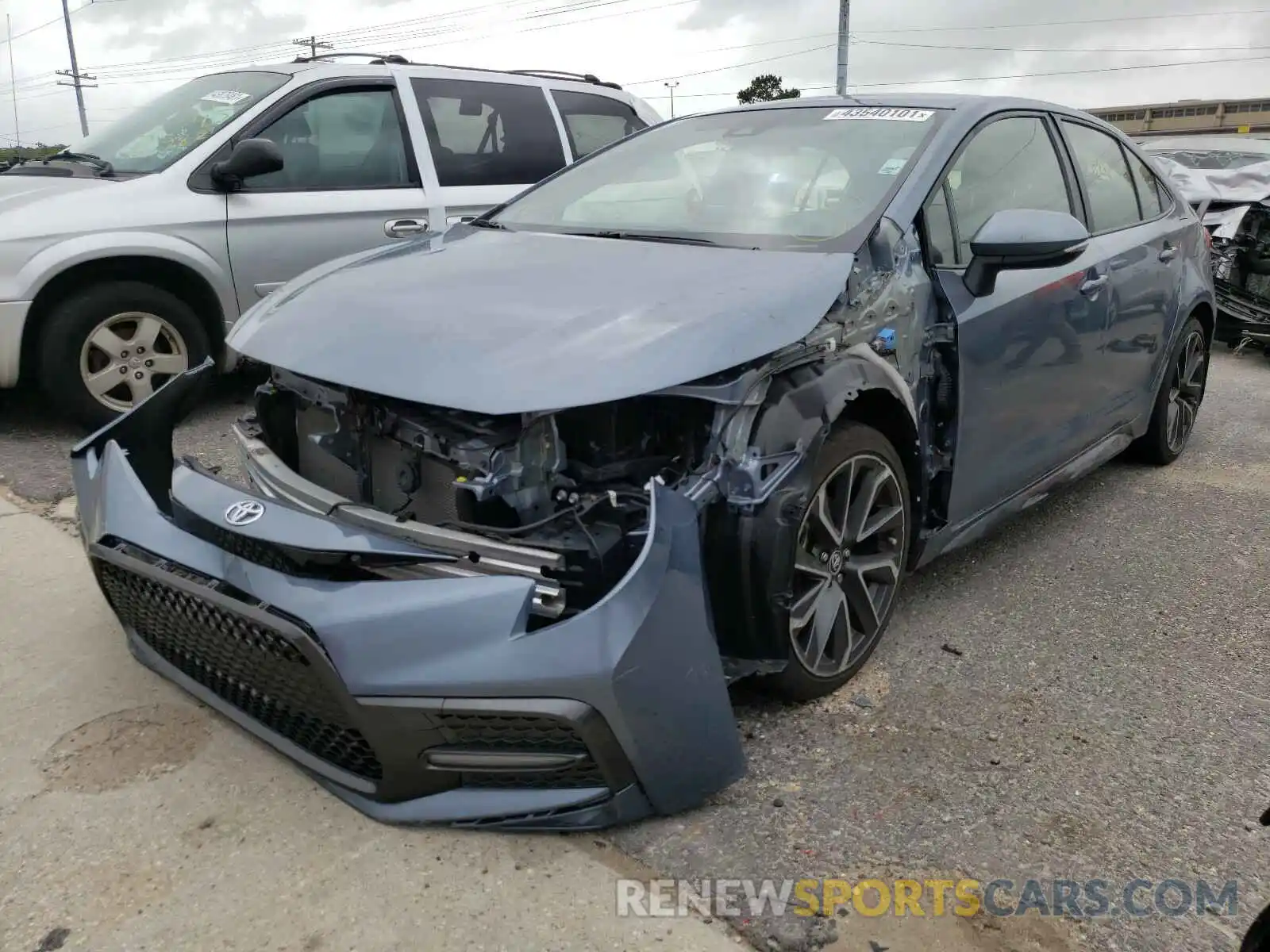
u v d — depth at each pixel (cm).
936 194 310
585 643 201
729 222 311
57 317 475
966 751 262
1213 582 376
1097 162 413
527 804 214
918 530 305
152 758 249
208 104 545
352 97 553
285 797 236
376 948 193
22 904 203
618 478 232
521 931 197
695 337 228
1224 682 303
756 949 195
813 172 322
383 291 267
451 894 206
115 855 216
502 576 208
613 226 328
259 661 223
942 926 203
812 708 279
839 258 270
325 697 212
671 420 242
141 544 243
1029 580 373
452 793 218
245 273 517
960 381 301
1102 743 268
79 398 487
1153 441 492
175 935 195
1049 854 225
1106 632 333
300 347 249
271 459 275
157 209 491
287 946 193
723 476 233
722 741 223
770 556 235
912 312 287
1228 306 826
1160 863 223
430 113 577
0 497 418
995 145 346
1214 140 1048
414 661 203
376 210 551
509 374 216
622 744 207
